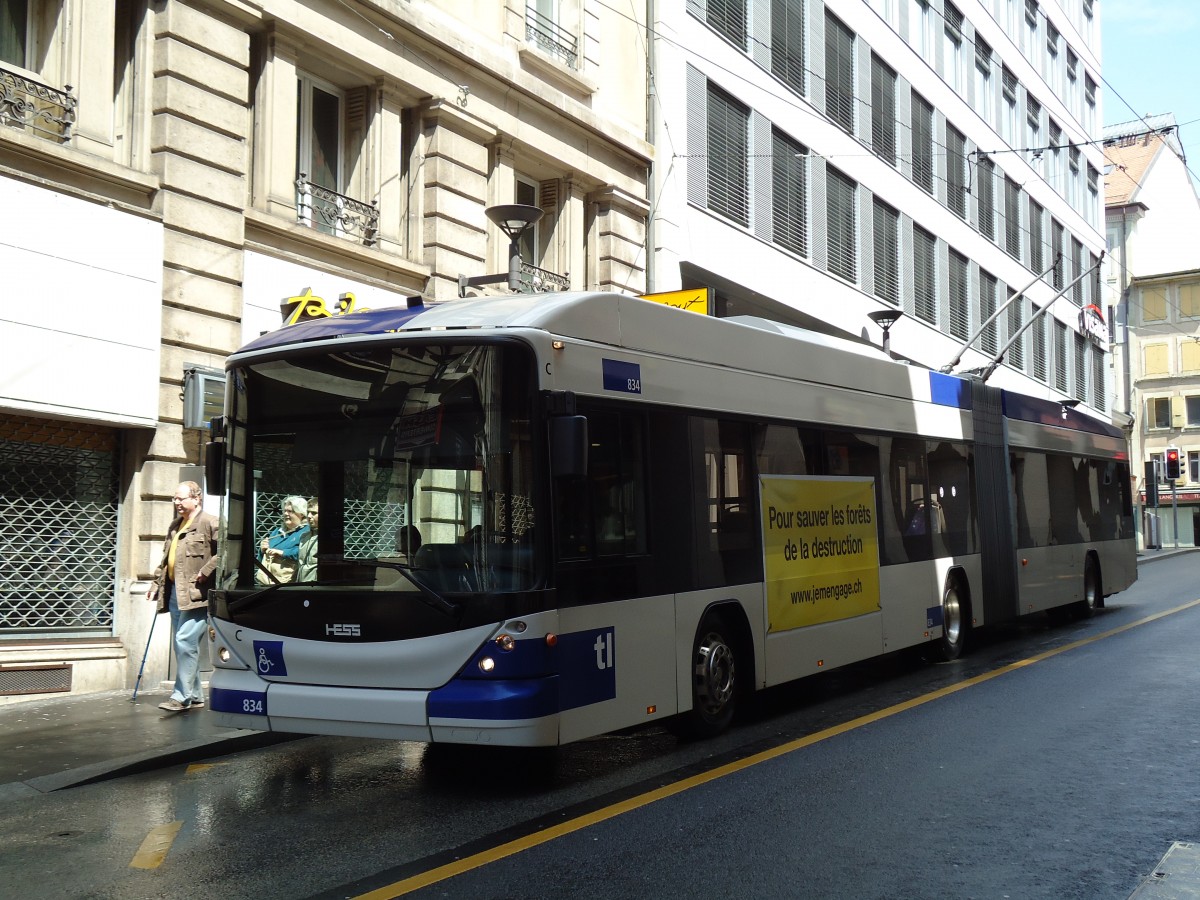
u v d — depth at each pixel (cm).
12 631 1054
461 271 1538
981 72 3619
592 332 747
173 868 564
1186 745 799
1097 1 4809
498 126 1608
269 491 737
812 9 2522
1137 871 533
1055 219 4228
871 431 1130
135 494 1134
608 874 538
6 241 1010
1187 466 5903
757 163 2272
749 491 912
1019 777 716
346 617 694
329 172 1438
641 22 1969
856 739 845
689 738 859
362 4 1380
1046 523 1602
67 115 1095
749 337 938
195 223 1182
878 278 2827
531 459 680
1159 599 2142
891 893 507
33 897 526
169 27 1165
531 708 660
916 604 1188
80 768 762
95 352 1080
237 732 876
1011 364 3769
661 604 789
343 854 580
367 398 714
